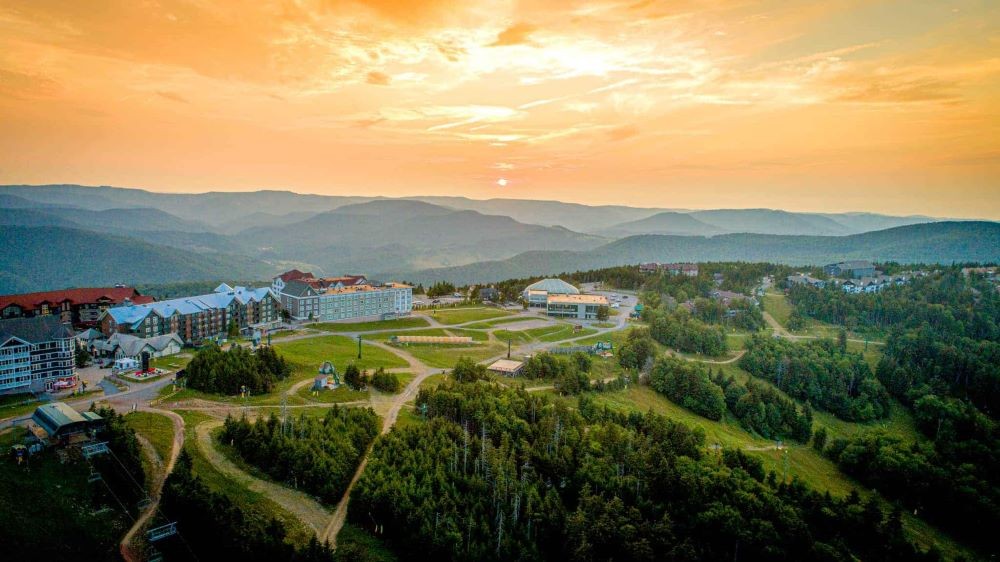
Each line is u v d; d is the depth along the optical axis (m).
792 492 140.25
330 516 110.69
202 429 130.00
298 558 94.06
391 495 109.88
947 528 167.00
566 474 129.62
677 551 113.94
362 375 175.12
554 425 141.25
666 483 129.38
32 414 126.75
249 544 94.56
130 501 100.44
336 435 127.44
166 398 147.25
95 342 197.25
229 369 156.62
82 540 90.62
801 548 121.69
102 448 106.31
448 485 116.62
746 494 128.62
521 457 130.88
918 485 172.62
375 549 104.62
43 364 157.62
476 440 133.00
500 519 111.19
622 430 149.62
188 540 94.00
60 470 101.44
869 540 132.88
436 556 103.25
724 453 155.12
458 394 152.75
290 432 126.50
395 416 152.50
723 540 120.56
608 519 115.38
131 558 90.12
